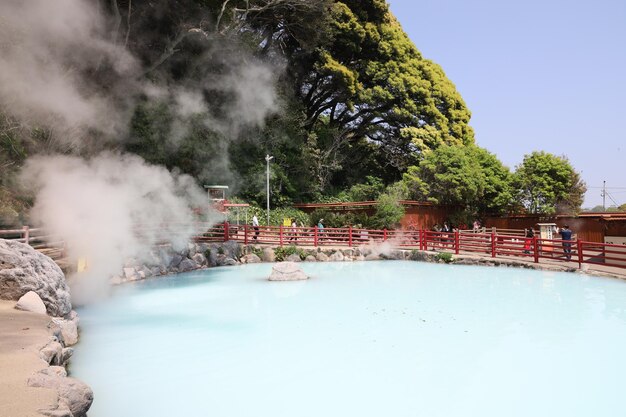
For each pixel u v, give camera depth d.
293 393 6.80
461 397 6.61
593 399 6.49
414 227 28.28
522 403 6.40
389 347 8.89
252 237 23.75
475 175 29.83
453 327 10.23
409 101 35.28
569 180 30.12
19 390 4.23
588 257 18.14
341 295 14.05
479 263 19.91
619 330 9.76
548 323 10.39
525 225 29.61
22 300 7.73
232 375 7.52
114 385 7.12
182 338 9.62
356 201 31.23
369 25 35.28
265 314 11.69
